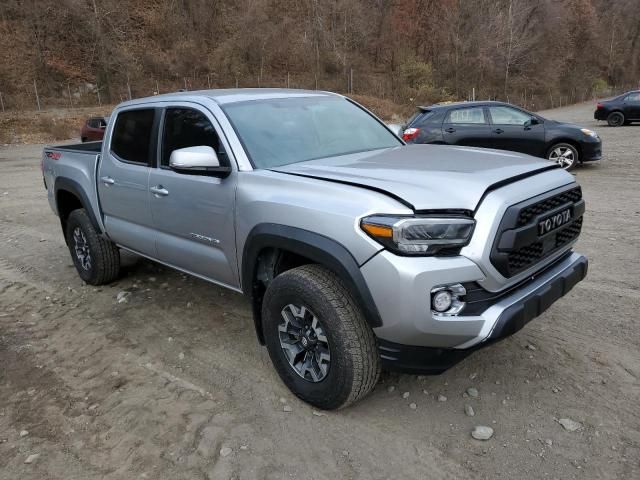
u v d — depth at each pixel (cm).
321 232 290
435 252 266
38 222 855
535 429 297
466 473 269
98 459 293
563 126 1069
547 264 319
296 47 4912
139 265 602
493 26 5706
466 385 340
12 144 2444
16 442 310
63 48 3844
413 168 321
